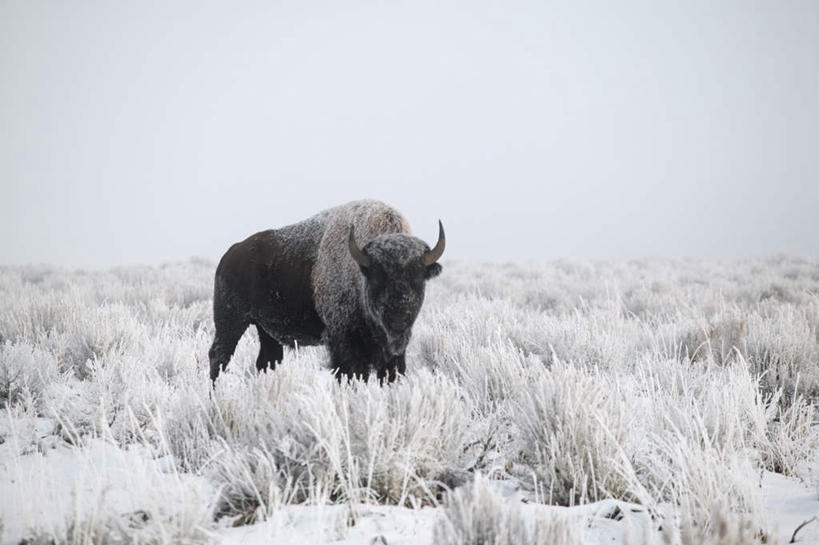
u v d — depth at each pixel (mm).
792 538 11227
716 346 26938
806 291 57250
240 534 11320
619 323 35281
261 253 26062
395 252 19406
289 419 14109
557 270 97312
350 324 22000
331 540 10766
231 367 29062
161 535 10195
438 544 9648
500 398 19672
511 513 9570
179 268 93875
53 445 16922
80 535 10148
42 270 92062
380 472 13008
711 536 10305
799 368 22562
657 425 16156
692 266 104625
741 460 15664
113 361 23547
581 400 14461
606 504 12477
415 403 13953
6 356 22000
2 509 12344
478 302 45594
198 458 15305
